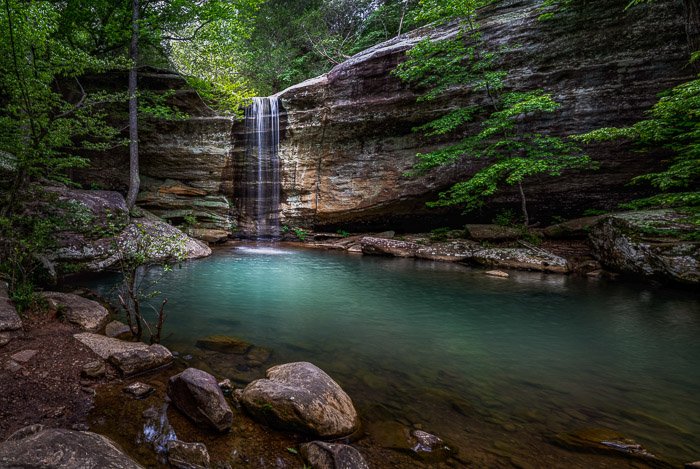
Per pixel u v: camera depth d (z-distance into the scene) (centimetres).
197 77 1602
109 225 709
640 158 1142
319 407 269
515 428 286
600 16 1138
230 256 1244
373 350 461
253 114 1667
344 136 1563
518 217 1374
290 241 1686
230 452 239
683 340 509
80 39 1303
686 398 346
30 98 559
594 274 941
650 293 780
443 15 1366
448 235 1388
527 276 963
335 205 1617
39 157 594
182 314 579
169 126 1580
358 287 833
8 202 584
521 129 1266
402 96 1427
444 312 645
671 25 1069
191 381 279
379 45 1587
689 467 235
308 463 230
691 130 941
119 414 275
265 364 396
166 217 1531
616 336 528
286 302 691
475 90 1281
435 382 371
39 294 502
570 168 1239
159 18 1398
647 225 866
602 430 284
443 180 1423
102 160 1515
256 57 2295
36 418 258
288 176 1664
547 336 527
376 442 260
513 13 1270
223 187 1691
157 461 226
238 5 1432
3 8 504
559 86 1209
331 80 1553
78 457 163
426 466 235
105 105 1423
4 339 362
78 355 363
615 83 1139
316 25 2344
